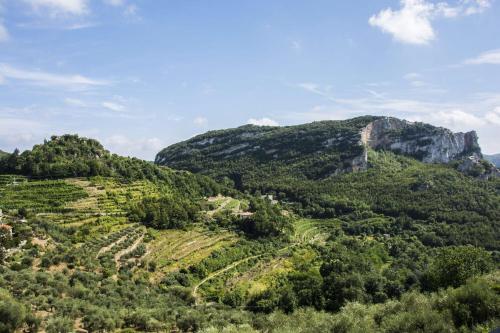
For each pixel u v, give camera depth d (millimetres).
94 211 124438
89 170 156375
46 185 139750
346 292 86250
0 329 49344
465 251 74750
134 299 77312
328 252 132625
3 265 71938
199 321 66938
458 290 39250
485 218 166625
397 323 37344
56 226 102750
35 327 53312
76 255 85688
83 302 64938
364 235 169250
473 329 33625
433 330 34781
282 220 160625
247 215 156125
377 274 101188
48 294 64688
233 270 111688
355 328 39719
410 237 158625
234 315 74750
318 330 42375
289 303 88250
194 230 133750
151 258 104188
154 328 64688
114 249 99562
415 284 89625
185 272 103312
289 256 129250
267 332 52312
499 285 39969
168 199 141000
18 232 87438
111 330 60188
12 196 128250
